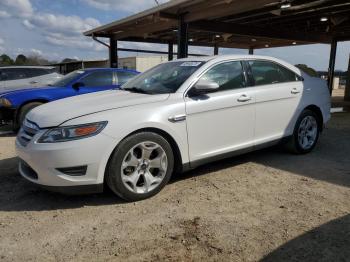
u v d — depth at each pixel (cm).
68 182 334
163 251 273
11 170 478
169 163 383
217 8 945
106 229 309
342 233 296
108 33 1525
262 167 480
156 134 370
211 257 263
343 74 3142
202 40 1914
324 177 439
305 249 272
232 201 365
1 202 371
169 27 1223
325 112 568
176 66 466
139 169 366
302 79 534
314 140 557
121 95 417
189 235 296
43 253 273
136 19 1151
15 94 745
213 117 414
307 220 320
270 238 289
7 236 299
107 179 350
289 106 504
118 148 346
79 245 283
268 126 479
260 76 476
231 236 294
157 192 382
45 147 333
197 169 473
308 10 1091
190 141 398
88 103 386
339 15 1175
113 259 263
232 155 445
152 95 396
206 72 423
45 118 357
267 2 828
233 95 432
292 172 459
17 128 767
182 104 389
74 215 338
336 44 1688
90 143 333
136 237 294
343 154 554
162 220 324
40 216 337
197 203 361
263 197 376
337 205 353
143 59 3128
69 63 4191
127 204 361
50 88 776
